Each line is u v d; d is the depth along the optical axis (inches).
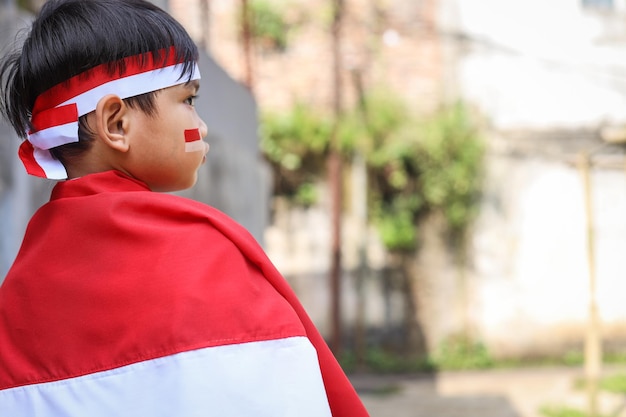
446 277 489.1
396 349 487.2
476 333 486.9
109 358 40.7
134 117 44.8
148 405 39.1
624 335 479.5
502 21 497.7
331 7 502.3
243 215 273.4
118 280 41.4
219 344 38.8
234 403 37.9
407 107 496.7
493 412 363.9
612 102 491.8
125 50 44.6
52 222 44.6
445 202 490.0
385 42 499.2
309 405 38.5
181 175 46.6
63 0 47.1
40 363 42.4
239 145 267.3
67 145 45.9
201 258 40.9
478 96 496.1
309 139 490.9
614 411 347.9
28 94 46.9
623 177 485.4
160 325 39.8
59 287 42.9
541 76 494.6
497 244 488.7
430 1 500.7
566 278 485.7
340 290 488.7
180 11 476.4
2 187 132.8
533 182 490.3
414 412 370.6
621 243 485.4
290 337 39.5
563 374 448.5
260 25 502.6
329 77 503.2
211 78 221.5
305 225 493.4
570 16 495.8
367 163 492.1
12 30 116.7
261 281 41.8
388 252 491.8
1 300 45.1
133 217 42.8
